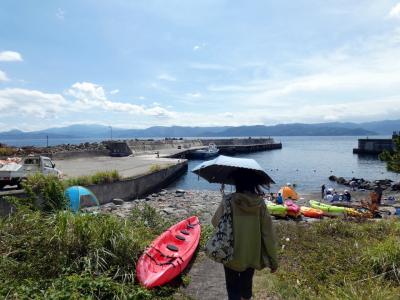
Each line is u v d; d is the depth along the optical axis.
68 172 28.25
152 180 29.08
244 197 4.02
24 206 7.33
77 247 6.10
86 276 5.37
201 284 6.29
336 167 50.72
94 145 63.81
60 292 4.64
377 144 73.19
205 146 90.06
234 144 100.69
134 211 11.75
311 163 57.56
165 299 5.42
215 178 4.98
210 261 7.54
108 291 5.08
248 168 4.07
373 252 6.87
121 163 39.94
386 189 29.91
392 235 9.32
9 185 20.02
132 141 66.25
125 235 6.58
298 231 10.51
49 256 5.87
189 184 35.81
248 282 4.20
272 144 109.12
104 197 20.41
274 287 5.84
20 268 5.54
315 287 5.83
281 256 7.90
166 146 75.00
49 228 6.35
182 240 8.02
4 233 6.21
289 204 16.28
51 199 8.67
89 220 6.58
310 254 7.89
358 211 15.81
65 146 59.03
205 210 17.11
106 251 6.06
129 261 6.26
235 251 3.95
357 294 5.09
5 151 38.97
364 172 44.50
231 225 4.01
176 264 6.36
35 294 4.59
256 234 4.02
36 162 21.09
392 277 6.07
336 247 8.30
